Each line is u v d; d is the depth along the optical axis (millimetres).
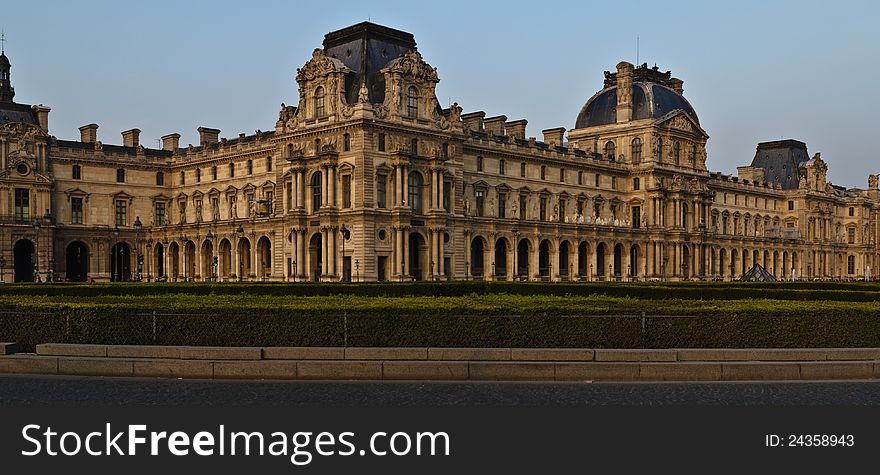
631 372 36969
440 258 127438
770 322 40938
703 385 36031
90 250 156625
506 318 40000
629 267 169750
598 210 170750
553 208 160750
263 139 148500
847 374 37750
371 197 120500
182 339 40844
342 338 40000
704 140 187375
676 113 178000
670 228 173875
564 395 33750
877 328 41500
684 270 176125
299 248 125625
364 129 119875
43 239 148000
